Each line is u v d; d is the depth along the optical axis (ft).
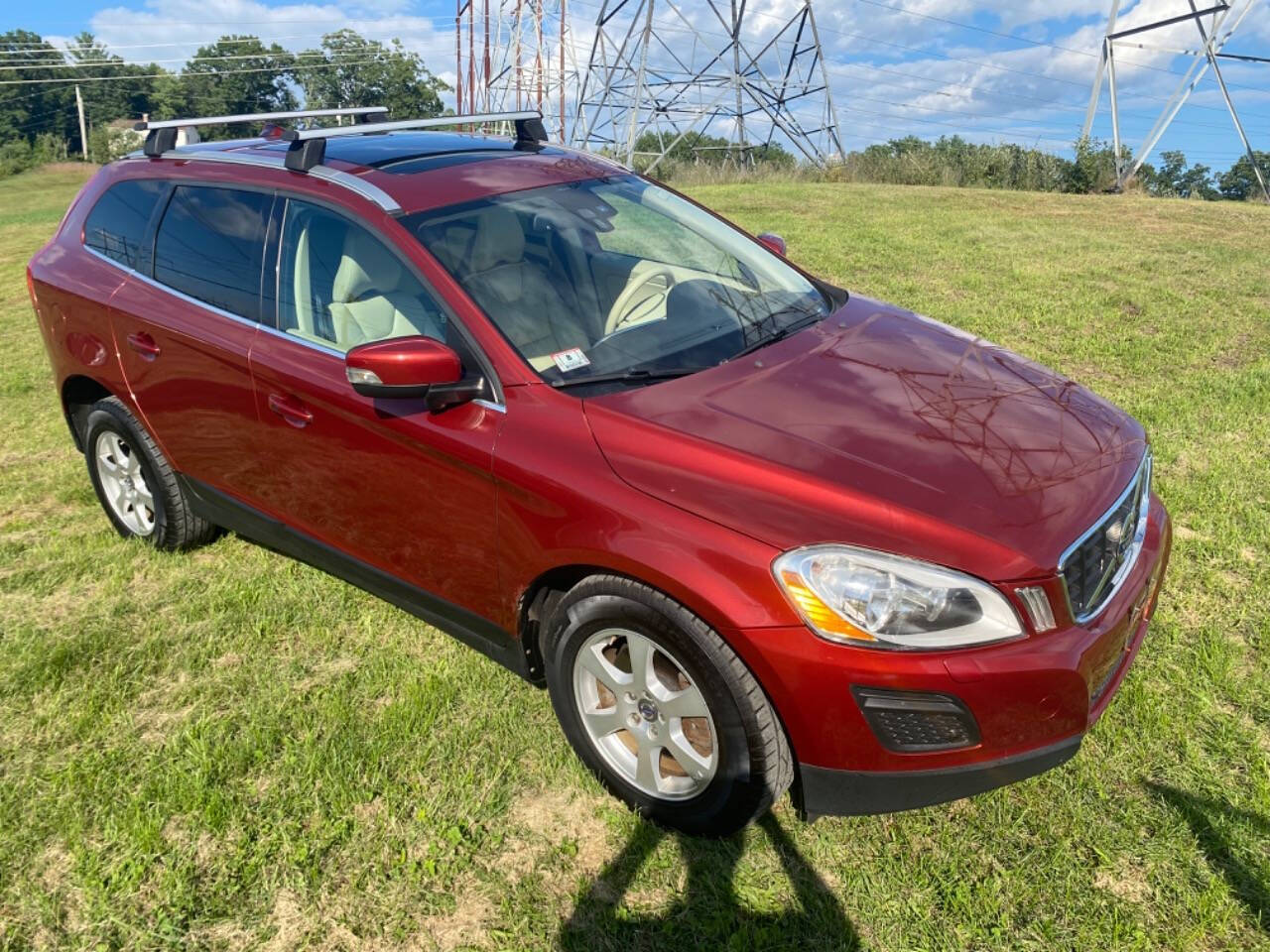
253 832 9.32
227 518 13.24
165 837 9.35
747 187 63.36
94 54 367.25
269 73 354.33
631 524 8.45
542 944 8.10
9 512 16.93
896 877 8.51
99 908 8.59
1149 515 10.07
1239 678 10.86
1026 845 8.75
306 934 8.30
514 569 9.53
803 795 8.40
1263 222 41.39
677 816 9.02
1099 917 8.01
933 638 7.69
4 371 27.61
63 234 15.16
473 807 9.45
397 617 12.82
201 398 12.48
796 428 9.04
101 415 14.34
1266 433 17.43
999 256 33.60
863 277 30.73
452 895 8.59
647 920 8.29
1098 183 73.10
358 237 11.00
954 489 8.36
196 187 13.05
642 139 145.18
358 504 11.03
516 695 11.05
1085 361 22.12
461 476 9.71
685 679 8.60
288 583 13.76
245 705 11.12
